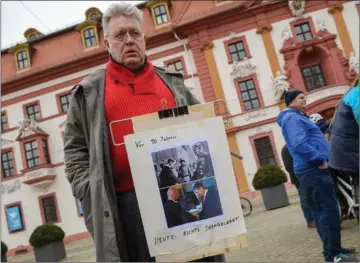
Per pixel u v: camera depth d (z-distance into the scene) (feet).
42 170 87.20
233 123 83.35
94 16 100.53
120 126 7.70
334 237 13.37
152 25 92.68
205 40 86.94
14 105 92.79
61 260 46.83
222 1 88.58
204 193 6.68
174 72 9.07
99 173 7.17
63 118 90.79
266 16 87.04
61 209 87.30
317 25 86.43
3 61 97.50
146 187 6.58
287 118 13.91
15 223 88.02
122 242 7.11
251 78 85.05
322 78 86.99
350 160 12.44
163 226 6.52
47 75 92.68
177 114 6.93
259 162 81.66
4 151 90.89
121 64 8.18
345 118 12.26
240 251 20.75
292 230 23.88
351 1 86.63
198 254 6.56
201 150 6.80
